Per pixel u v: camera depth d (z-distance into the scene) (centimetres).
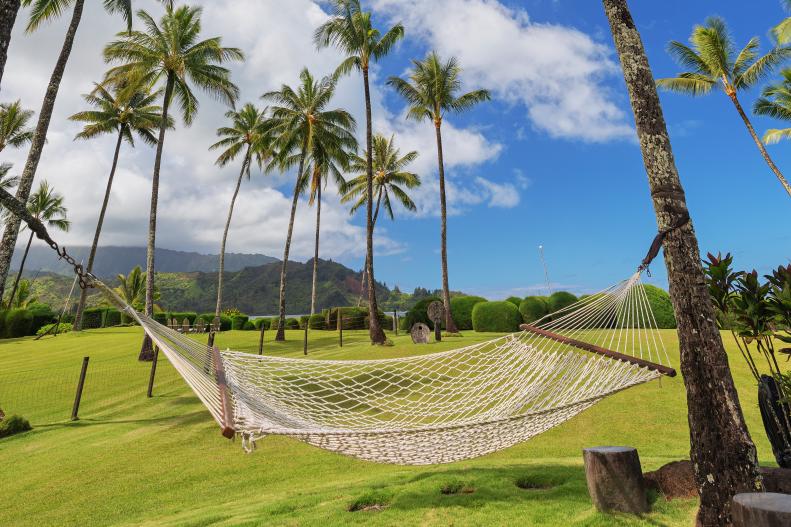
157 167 1919
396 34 1991
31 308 3547
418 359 615
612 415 822
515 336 607
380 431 362
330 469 634
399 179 3628
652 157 370
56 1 1298
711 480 316
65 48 1102
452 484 500
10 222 899
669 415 804
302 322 3397
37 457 724
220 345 2016
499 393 575
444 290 2136
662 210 359
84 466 669
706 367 327
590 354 525
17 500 552
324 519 412
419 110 2406
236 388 409
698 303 338
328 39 1989
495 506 421
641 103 379
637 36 393
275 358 547
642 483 391
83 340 2480
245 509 464
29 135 3167
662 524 356
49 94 1061
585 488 461
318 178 3172
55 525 480
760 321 436
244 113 3203
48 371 1516
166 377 1368
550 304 2086
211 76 2095
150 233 1856
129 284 4247
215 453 718
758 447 645
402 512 422
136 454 719
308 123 2556
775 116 2283
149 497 548
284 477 606
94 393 1205
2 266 877
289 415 462
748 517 214
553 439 740
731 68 2116
